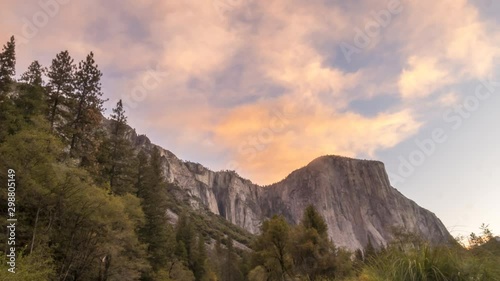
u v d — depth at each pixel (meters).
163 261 46.00
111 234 25.89
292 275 30.56
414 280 4.20
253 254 35.28
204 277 68.56
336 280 12.72
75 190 22.45
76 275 24.47
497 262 4.19
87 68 37.12
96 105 37.03
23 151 20.31
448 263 4.28
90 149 35.72
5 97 31.23
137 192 45.66
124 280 28.62
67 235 24.12
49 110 34.62
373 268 5.02
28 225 22.22
